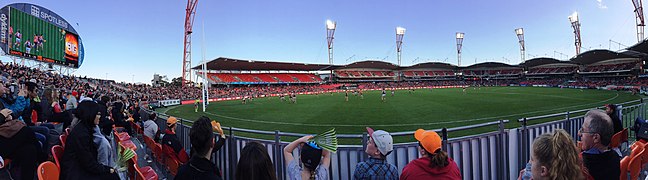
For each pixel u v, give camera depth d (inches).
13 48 1149.7
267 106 1266.0
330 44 3799.2
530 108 931.3
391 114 833.5
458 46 4318.4
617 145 223.1
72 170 134.6
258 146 100.3
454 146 189.0
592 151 114.3
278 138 192.1
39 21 1302.9
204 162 102.8
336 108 1066.1
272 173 98.9
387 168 117.9
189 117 936.9
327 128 628.7
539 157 83.2
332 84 3663.9
